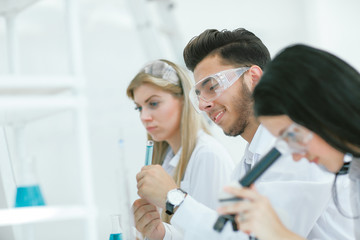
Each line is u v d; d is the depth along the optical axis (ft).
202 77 5.35
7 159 4.65
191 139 6.31
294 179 4.66
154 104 6.33
